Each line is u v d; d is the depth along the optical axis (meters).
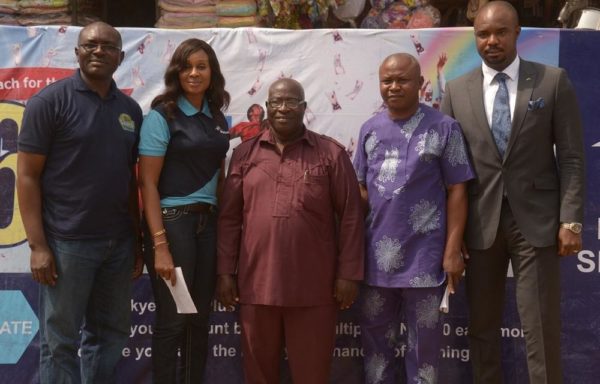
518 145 3.13
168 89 3.19
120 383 3.73
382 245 3.18
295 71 3.75
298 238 3.11
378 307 3.25
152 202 3.13
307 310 3.17
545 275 3.13
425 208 3.15
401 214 3.15
